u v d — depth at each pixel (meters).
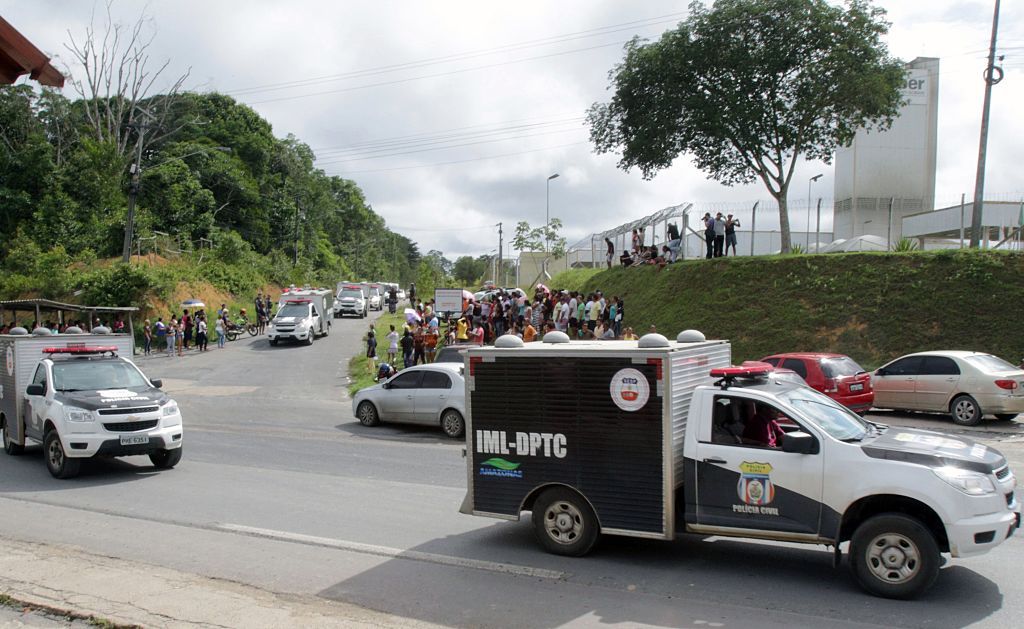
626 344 8.14
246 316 44.62
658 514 6.99
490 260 76.38
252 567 7.25
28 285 42.81
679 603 6.10
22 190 56.22
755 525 6.66
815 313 22.91
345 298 54.00
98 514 9.56
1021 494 9.70
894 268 22.89
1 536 8.48
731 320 24.16
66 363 12.95
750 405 7.29
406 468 12.41
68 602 6.02
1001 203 29.20
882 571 6.10
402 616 5.87
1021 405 15.26
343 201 110.62
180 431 12.47
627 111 29.11
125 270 40.84
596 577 6.83
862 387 15.52
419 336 26.14
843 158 39.59
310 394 24.48
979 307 21.06
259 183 76.31
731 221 27.50
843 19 26.05
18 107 61.12
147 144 63.91
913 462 6.06
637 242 32.31
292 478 11.68
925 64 39.16
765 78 26.84
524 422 7.65
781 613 5.82
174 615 5.71
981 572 6.70
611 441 7.21
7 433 14.35
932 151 38.75
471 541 8.12
